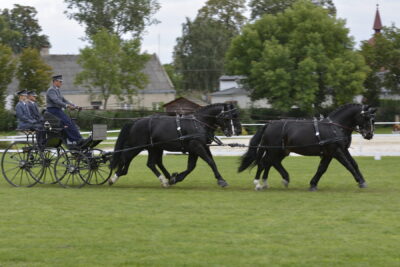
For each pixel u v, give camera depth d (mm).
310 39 52375
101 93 54438
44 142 17812
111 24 68438
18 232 11234
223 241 10445
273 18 56031
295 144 16234
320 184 17734
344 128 16172
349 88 51000
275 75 51000
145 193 15992
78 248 10094
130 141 17594
